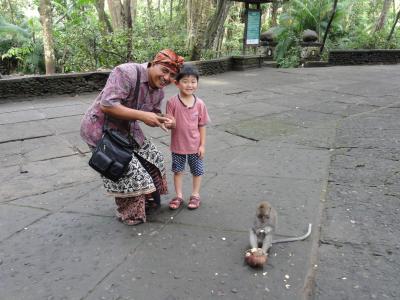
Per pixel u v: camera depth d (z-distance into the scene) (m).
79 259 2.70
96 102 2.94
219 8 12.95
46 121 6.50
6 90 8.05
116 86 2.76
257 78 10.83
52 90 8.60
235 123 6.06
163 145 5.19
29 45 15.10
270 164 4.30
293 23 16.84
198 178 3.35
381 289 2.28
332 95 8.15
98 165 2.78
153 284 2.41
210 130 5.75
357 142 4.86
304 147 4.81
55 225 3.19
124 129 2.95
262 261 2.46
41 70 15.52
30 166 4.58
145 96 2.89
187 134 3.17
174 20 16.98
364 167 4.05
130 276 2.49
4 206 3.58
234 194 3.60
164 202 3.50
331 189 3.59
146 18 13.95
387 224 2.96
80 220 3.25
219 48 15.73
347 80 10.25
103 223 3.18
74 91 8.87
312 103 7.40
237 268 2.53
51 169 4.47
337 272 2.44
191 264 2.59
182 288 2.36
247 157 4.57
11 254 2.80
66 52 11.75
